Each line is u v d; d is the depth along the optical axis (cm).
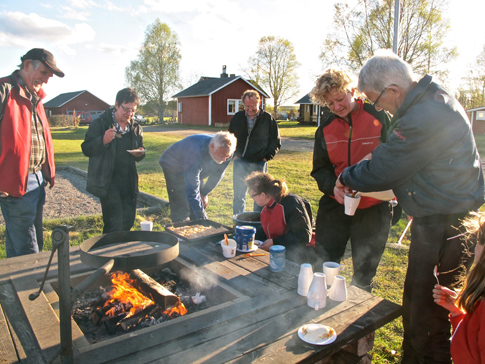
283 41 4109
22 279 216
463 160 165
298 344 155
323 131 272
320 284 184
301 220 307
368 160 190
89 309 223
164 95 4178
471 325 145
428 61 2083
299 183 785
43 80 301
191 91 3503
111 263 168
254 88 3294
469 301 145
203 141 351
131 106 357
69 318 140
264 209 329
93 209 652
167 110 4462
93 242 230
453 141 163
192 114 3441
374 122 252
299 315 178
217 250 269
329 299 195
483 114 2109
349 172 199
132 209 395
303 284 196
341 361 189
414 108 167
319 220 289
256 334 162
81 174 998
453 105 164
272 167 1002
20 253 306
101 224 533
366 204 258
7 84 283
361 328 167
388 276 358
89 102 4706
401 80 176
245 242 262
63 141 1961
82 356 146
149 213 595
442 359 181
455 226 171
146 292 233
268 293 200
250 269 234
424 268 179
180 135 2139
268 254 261
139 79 4119
